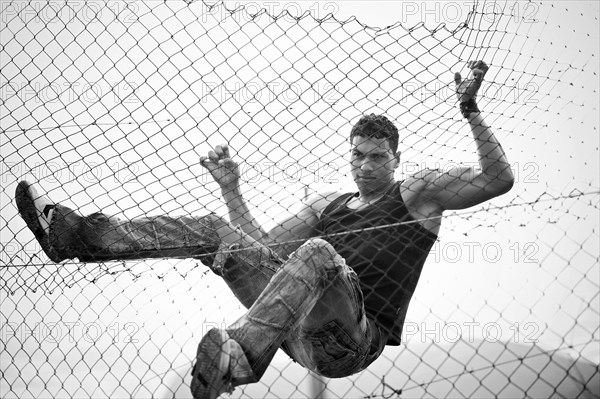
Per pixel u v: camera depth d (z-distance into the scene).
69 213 2.74
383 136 2.79
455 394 3.36
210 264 2.77
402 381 3.52
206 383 2.12
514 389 3.21
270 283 2.27
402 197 2.75
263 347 2.18
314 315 2.45
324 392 3.52
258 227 2.89
